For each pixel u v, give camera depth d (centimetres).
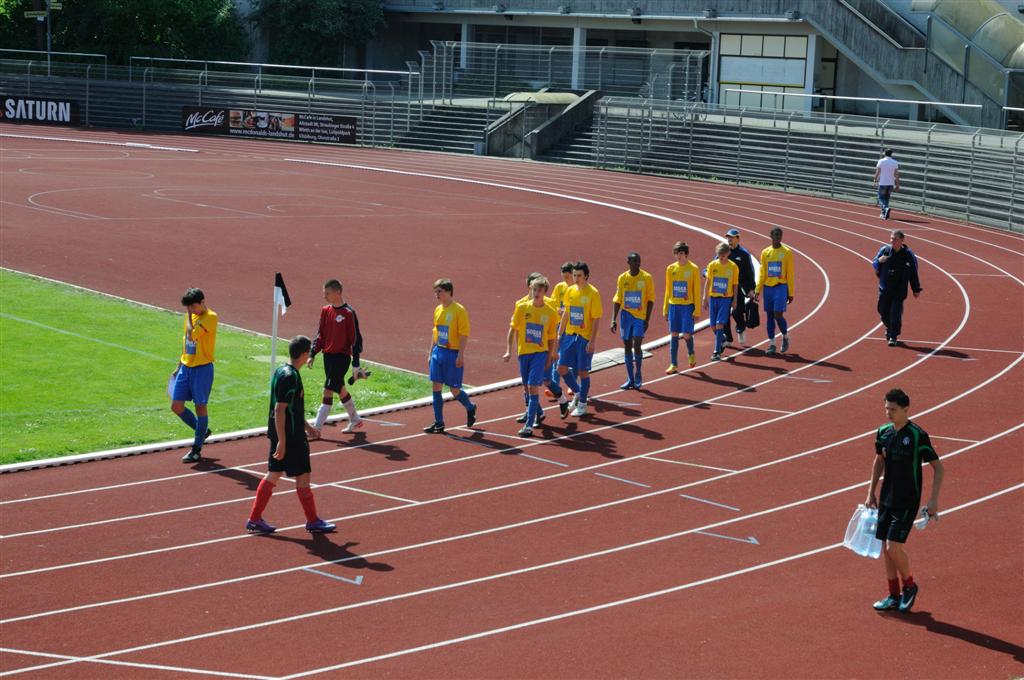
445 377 1533
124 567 1087
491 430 1566
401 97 5869
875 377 1859
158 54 6644
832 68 5469
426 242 3112
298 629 956
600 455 1455
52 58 6456
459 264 2822
